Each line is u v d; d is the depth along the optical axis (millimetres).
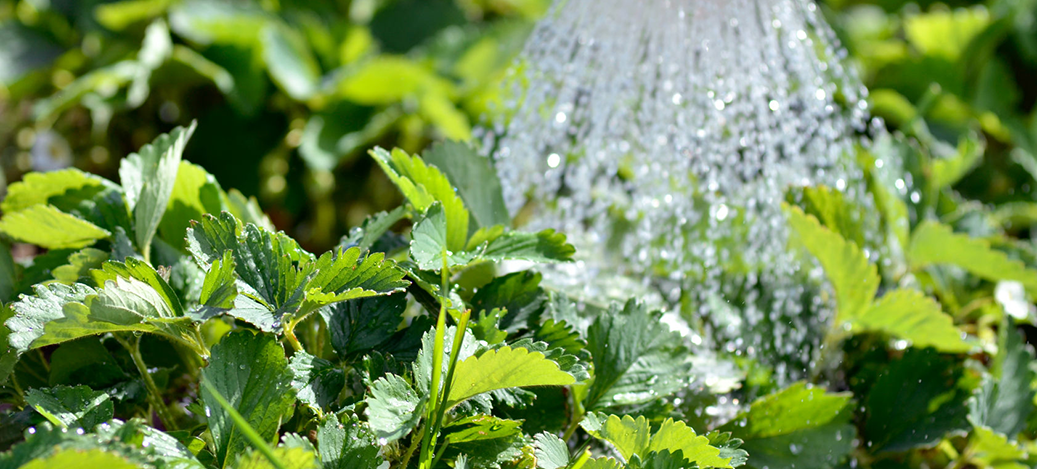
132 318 1104
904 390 1276
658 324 1203
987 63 2273
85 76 2436
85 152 2434
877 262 1388
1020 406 1288
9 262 1210
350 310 1157
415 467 1127
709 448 1122
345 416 1113
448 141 1242
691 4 1366
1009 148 2246
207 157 2443
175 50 2375
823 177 1396
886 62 2361
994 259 1350
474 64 2637
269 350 1116
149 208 1191
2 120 2455
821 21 1463
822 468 1217
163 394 1213
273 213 2412
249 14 2600
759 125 1376
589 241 1404
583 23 1415
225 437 1104
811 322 1363
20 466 1058
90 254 1180
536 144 1466
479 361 1100
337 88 2418
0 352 1131
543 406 1182
